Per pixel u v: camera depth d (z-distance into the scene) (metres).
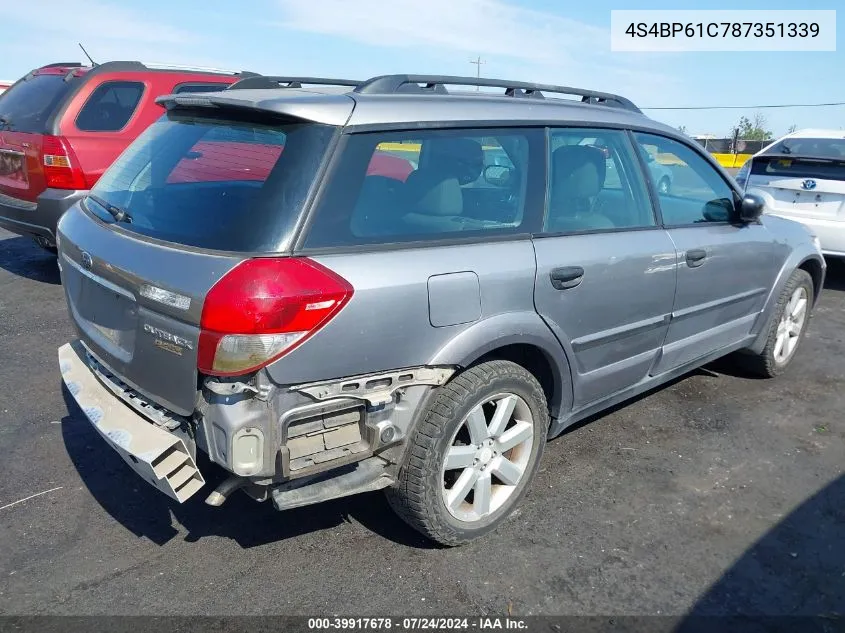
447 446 2.71
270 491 2.45
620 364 3.52
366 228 2.52
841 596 2.73
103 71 6.30
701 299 3.91
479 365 2.83
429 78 3.01
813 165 7.04
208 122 2.85
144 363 2.50
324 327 2.31
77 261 2.94
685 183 3.93
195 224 2.51
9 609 2.52
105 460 3.55
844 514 3.28
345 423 2.50
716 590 2.74
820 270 5.06
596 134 3.43
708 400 4.51
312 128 2.47
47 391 4.32
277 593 2.64
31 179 6.13
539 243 3.00
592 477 3.53
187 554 2.86
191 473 2.43
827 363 5.26
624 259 3.32
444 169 2.79
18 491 3.25
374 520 3.13
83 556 2.82
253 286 2.22
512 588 2.71
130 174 3.05
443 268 2.62
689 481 3.53
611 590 2.71
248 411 2.27
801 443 3.97
